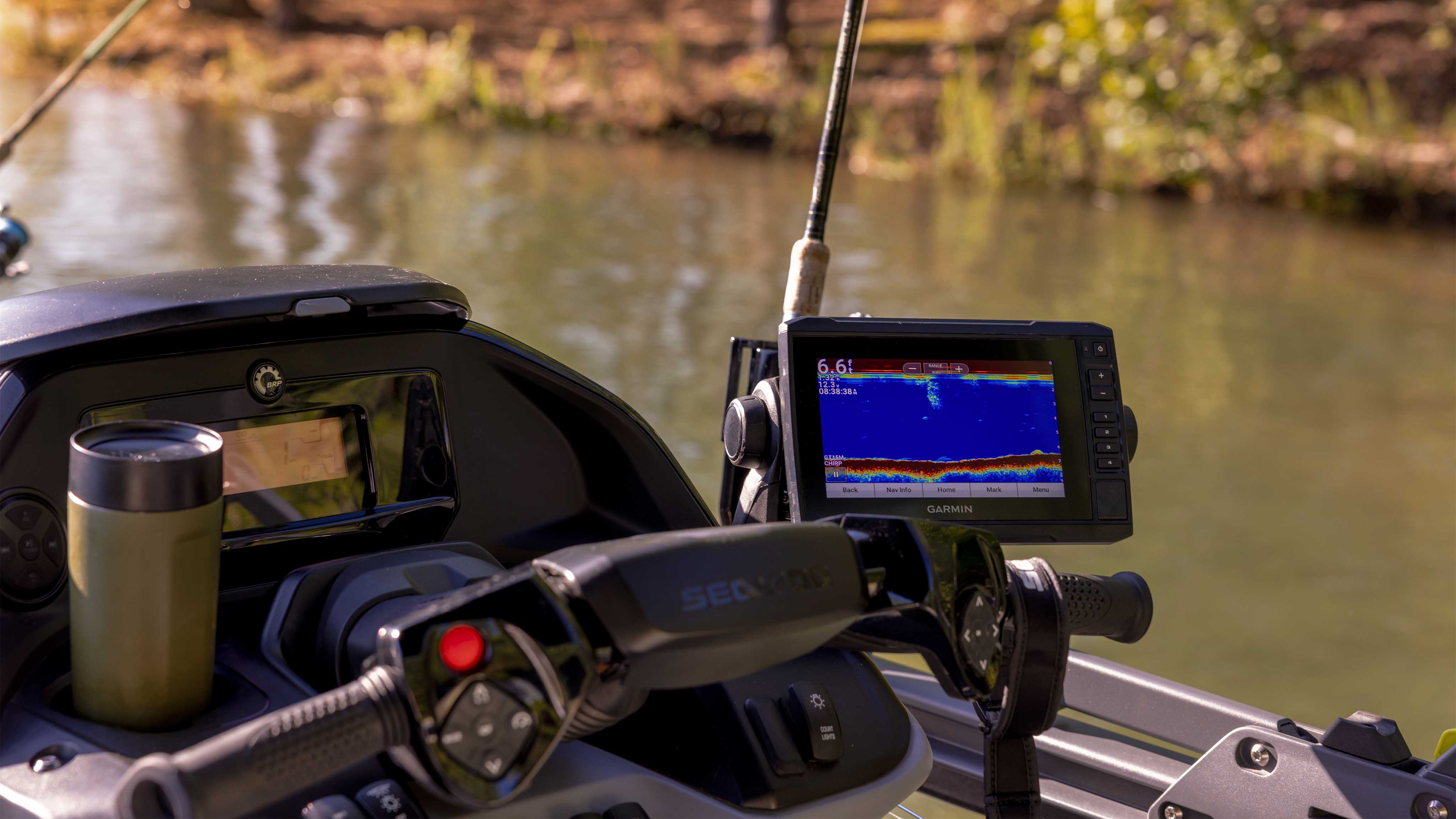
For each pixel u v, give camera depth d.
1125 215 10.93
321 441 1.23
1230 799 1.36
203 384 1.15
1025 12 15.69
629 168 11.31
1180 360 6.20
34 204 6.97
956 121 12.91
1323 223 11.31
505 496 1.38
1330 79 13.69
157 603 0.93
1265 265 8.91
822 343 1.28
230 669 1.08
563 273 6.78
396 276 1.23
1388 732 1.29
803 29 16.48
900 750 1.14
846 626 0.93
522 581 0.80
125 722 0.97
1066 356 1.33
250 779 0.74
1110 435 1.33
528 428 1.38
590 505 1.45
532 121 14.13
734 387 1.57
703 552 0.85
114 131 10.29
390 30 17.45
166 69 15.08
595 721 0.91
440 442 1.31
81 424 1.09
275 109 13.75
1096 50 13.71
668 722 1.12
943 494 1.28
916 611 0.97
